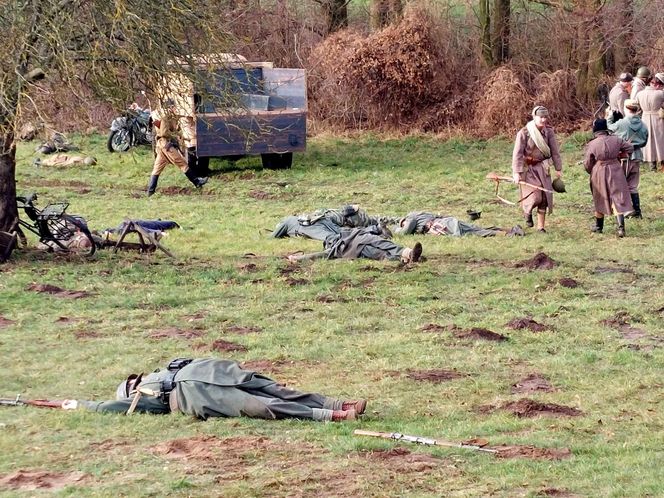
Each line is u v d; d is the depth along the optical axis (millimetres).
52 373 14242
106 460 10578
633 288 19547
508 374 14219
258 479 9875
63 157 37281
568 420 12117
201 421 11828
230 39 22984
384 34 42438
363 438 11102
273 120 35188
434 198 31469
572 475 10078
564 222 26812
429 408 12680
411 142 40750
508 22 43156
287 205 30766
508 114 41188
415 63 42031
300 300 18859
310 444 10984
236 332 16656
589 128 40281
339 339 16203
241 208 30234
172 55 21359
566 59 42594
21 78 19719
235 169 36500
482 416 12367
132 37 20391
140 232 23328
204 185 34031
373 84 42406
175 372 12211
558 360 14875
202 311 18047
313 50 43406
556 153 24766
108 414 12141
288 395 12094
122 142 38906
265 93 36312
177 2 21203
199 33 22078
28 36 20141
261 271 21203
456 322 17188
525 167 24969
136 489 9664
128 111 21422
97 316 17641
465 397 13148
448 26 43188
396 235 25219
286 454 10625
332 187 33750
